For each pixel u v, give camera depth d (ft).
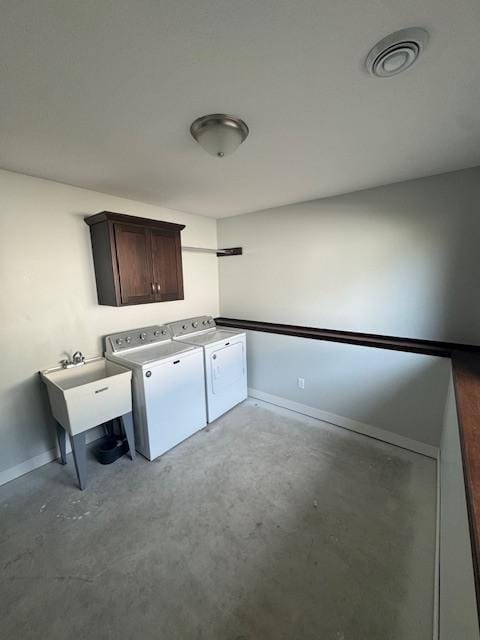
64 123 4.51
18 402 7.10
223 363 9.72
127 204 8.95
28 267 7.03
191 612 4.16
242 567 4.79
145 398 7.40
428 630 3.88
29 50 2.98
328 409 9.28
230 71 3.43
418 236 7.48
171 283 9.16
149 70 3.37
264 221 10.54
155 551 5.10
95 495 6.47
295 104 4.14
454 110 4.31
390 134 5.07
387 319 8.25
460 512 3.42
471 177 6.64
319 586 4.47
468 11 2.64
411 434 7.75
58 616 4.15
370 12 2.66
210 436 8.70
